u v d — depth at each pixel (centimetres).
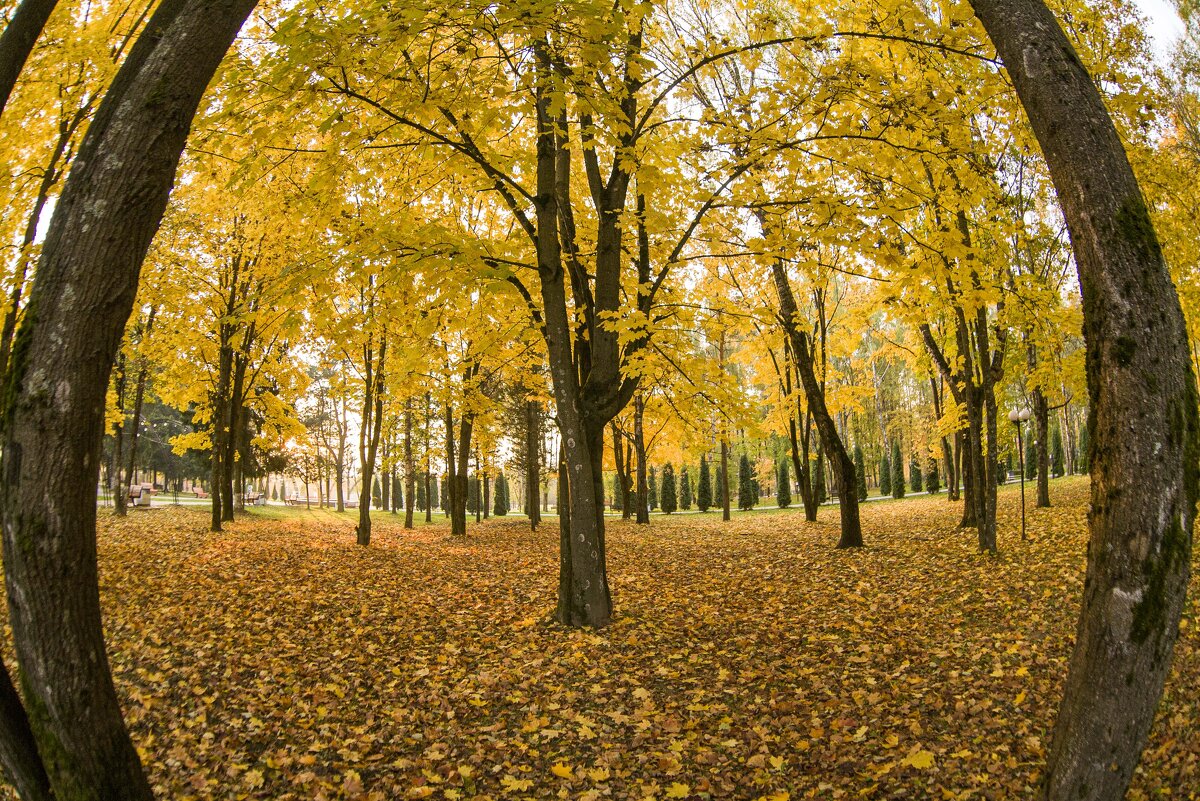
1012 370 1258
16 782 233
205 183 701
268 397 2045
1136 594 225
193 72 248
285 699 502
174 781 371
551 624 720
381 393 1608
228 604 788
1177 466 227
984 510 1036
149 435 4012
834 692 507
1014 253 1002
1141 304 235
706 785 381
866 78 629
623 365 757
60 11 712
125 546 1176
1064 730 243
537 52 609
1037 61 265
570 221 815
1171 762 372
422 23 463
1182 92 1112
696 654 609
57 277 228
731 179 702
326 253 679
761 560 1195
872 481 4669
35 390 221
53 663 219
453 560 1299
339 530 2056
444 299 734
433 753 425
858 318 1284
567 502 737
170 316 1553
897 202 671
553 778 396
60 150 758
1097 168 248
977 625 662
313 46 451
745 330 902
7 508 221
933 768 382
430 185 834
